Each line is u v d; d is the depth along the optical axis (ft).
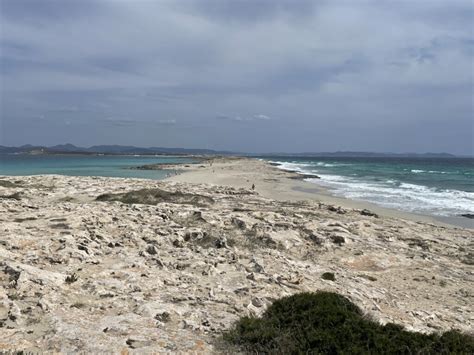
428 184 225.97
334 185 213.25
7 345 21.48
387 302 43.65
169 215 78.38
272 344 24.86
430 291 51.96
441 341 26.23
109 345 22.54
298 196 157.89
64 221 59.41
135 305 30.73
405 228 93.66
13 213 67.97
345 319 27.14
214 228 70.64
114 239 54.13
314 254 63.21
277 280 42.47
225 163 442.91
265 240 65.62
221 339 25.86
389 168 426.92
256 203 118.21
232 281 40.88
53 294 30.66
